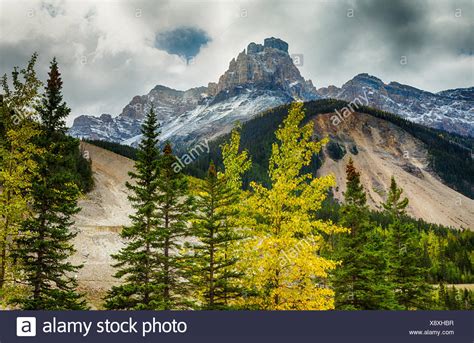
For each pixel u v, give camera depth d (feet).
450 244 358.43
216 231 60.44
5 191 62.18
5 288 59.82
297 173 56.90
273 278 53.01
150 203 67.67
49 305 60.54
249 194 62.13
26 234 62.23
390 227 121.80
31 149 64.18
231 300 59.93
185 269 64.28
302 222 53.72
